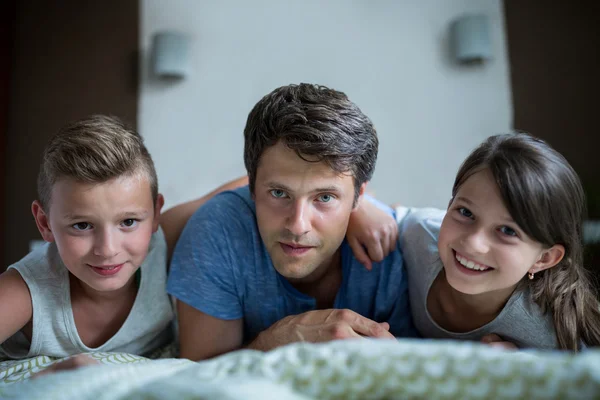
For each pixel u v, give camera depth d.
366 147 0.79
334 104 0.76
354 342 0.48
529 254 0.76
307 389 0.44
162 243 0.94
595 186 2.69
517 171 0.73
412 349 0.45
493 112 3.03
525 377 0.42
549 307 0.83
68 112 3.09
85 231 0.78
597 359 0.41
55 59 3.11
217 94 3.13
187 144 3.11
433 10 3.11
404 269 0.95
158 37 3.04
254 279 0.88
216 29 3.16
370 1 3.13
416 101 3.08
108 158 0.76
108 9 3.15
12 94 3.07
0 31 2.99
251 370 0.45
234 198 0.93
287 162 0.74
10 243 3.01
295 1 3.16
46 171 0.80
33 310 0.84
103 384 0.48
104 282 0.80
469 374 0.43
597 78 3.00
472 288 0.79
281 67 3.14
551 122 3.01
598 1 3.00
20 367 0.82
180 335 0.88
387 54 3.11
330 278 0.94
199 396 0.39
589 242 2.15
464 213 0.79
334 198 0.78
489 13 3.05
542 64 3.03
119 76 3.13
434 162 3.06
